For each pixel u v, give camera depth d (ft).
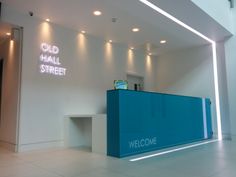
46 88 18.86
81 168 11.70
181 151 16.69
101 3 16.61
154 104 17.61
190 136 21.70
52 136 18.89
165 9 17.25
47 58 19.19
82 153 16.03
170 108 19.38
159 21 19.89
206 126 24.72
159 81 31.07
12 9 17.29
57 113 19.43
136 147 15.57
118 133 14.58
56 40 20.06
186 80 28.53
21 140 17.04
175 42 25.98
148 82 29.91
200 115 23.90
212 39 25.21
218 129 25.49
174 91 29.48
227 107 25.05
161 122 18.15
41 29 19.06
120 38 24.17
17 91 17.51
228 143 21.09
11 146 17.57
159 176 10.18
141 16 18.76
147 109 16.87
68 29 21.15
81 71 21.85
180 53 29.30
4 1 16.21
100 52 24.02
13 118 17.79
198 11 17.81
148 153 15.83
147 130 16.66
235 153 15.80
